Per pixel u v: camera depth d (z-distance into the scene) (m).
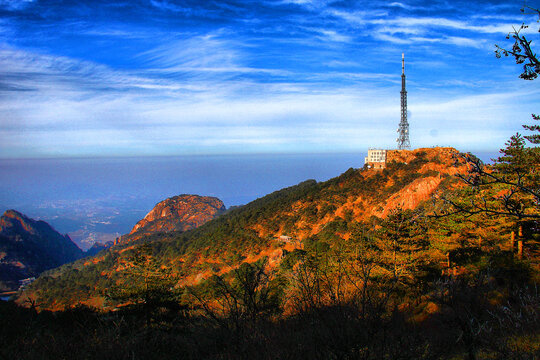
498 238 18.78
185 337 4.29
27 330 4.34
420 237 16.56
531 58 3.89
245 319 4.12
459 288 3.78
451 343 3.12
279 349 3.52
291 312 4.14
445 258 19.20
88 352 4.02
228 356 3.65
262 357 3.54
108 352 3.97
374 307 3.40
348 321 3.35
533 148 9.26
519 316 3.46
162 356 4.11
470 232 18.80
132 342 4.19
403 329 3.23
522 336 3.31
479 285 3.88
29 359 3.86
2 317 4.42
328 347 3.30
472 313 3.40
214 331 4.12
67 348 4.15
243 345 3.74
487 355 3.20
